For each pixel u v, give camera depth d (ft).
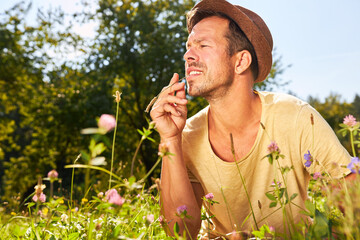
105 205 3.86
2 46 49.21
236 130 6.51
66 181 46.42
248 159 6.27
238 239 4.42
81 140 48.11
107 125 3.24
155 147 51.62
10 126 61.87
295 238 4.04
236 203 6.53
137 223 5.96
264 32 6.72
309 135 6.02
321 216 3.86
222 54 6.22
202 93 6.29
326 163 6.03
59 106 51.70
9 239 5.61
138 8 52.21
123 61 49.73
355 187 3.42
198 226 6.50
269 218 6.15
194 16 6.82
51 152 56.18
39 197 4.99
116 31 51.57
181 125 6.48
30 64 51.42
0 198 23.58
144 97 50.39
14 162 60.39
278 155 4.64
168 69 49.75
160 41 51.37
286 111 6.19
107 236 4.66
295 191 6.09
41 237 5.09
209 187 6.71
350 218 3.18
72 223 5.84
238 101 6.35
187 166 7.06
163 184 6.40
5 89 52.37
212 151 6.62
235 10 6.35
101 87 48.01
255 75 6.73
